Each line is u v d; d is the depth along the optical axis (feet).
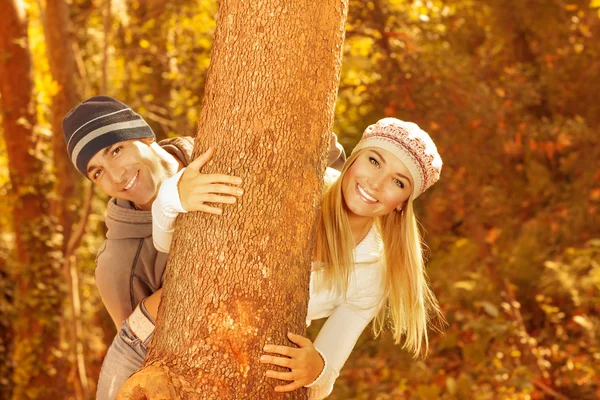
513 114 26.63
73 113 8.93
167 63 35.53
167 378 6.34
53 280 32.04
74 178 32.40
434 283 28.78
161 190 6.90
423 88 23.56
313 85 6.47
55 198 31.12
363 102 24.89
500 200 28.58
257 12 6.38
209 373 6.42
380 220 9.25
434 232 30.76
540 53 32.40
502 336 18.83
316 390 8.14
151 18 35.96
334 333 8.90
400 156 8.23
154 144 9.32
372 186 8.30
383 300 9.27
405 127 8.36
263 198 6.44
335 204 8.73
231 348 6.42
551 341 25.41
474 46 30.91
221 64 6.56
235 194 6.42
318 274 8.91
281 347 6.53
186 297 6.59
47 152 32.09
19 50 31.35
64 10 31.27
